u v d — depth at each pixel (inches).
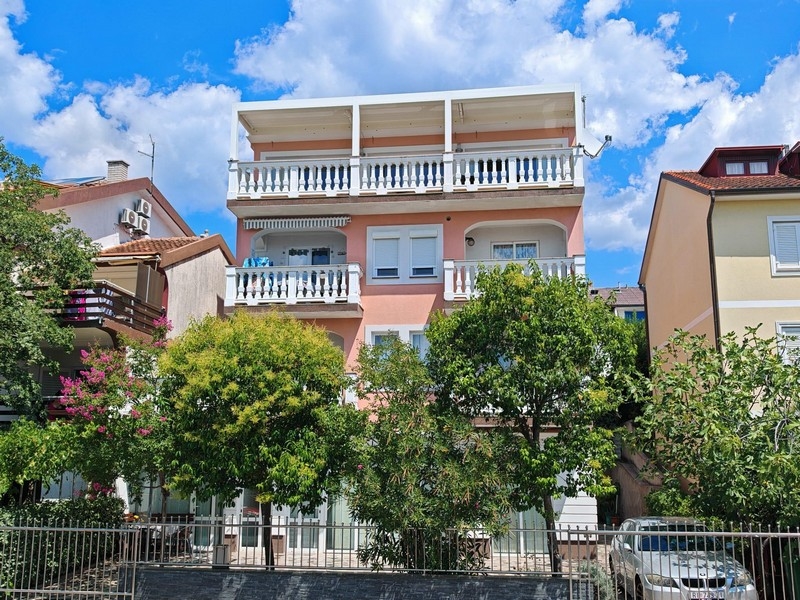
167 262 855.1
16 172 665.0
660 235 984.9
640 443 553.0
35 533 579.2
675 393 522.9
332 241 909.2
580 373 531.2
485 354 551.8
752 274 739.4
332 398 573.9
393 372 531.8
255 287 826.8
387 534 532.4
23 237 637.3
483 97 834.2
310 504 550.0
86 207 937.5
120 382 617.6
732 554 490.0
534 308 539.2
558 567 523.8
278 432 534.6
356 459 527.8
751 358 522.0
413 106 863.7
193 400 538.0
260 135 944.3
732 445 470.3
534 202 826.8
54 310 697.6
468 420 538.6
